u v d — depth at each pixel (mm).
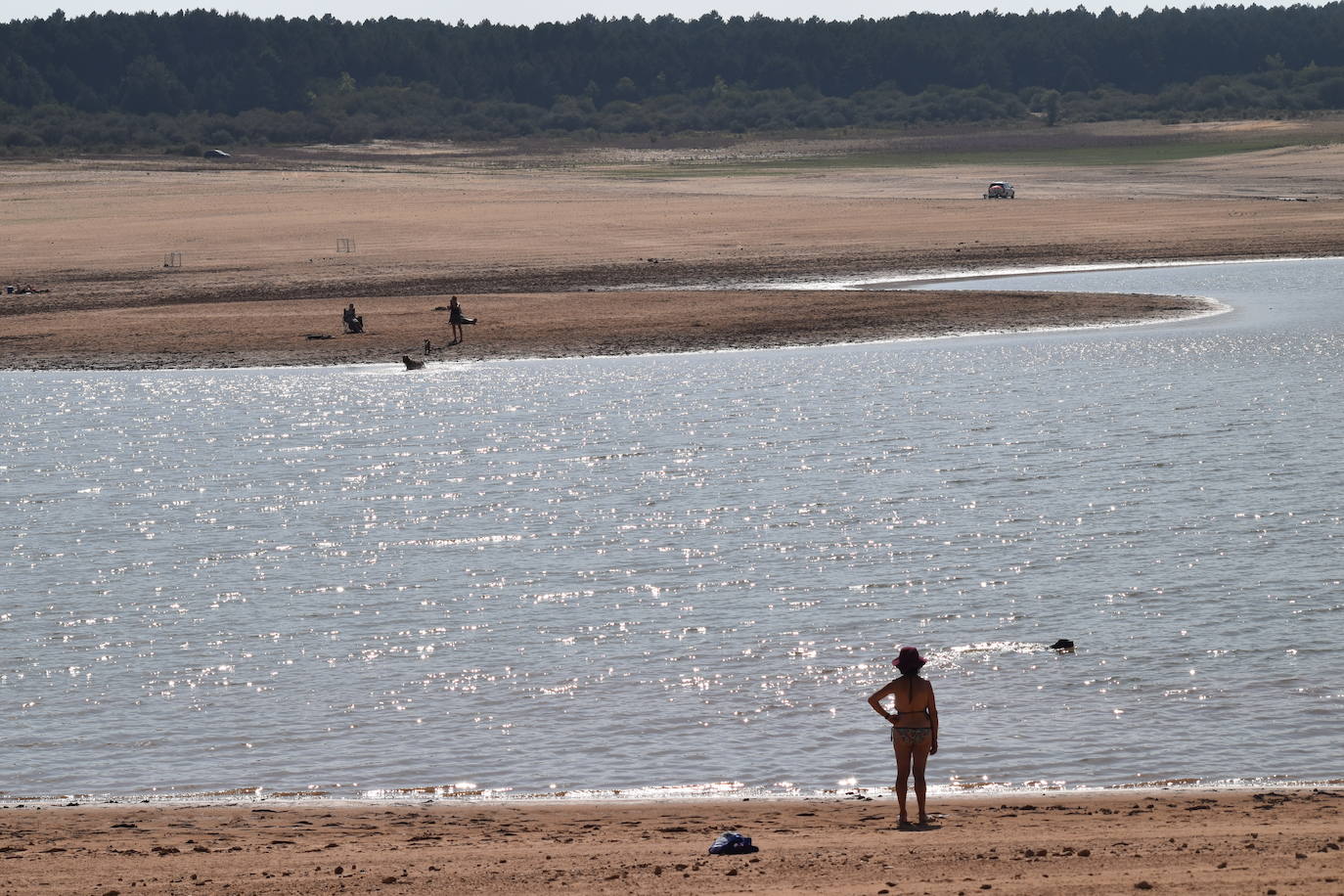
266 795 47125
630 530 83750
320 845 38594
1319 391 122812
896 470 97625
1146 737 50406
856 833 39094
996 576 71625
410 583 73875
